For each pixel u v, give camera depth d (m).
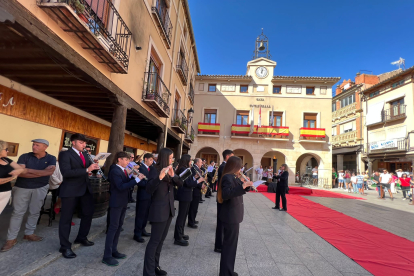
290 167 19.20
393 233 5.58
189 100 16.36
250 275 3.09
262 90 20.41
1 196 2.94
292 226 5.84
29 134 5.41
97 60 4.57
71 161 3.26
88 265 2.99
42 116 5.72
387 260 3.76
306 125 19.84
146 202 4.14
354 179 16.36
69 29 3.57
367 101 22.06
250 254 3.84
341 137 25.45
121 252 3.52
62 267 2.88
